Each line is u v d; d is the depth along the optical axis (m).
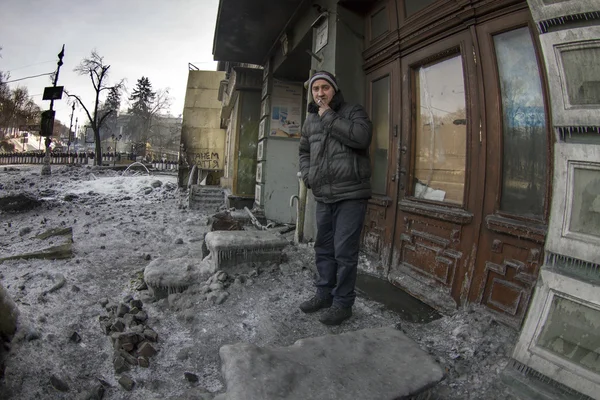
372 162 4.21
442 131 3.22
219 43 7.08
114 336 2.33
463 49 2.86
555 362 1.71
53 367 2.02
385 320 2.68
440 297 2.88
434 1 3.17
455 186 3.05
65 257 4.11
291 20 5.79
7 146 49.41
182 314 2.76
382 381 1.67
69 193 10.48
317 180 2.58
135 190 11.84
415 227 3.35
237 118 9.02
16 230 5.55
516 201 2.44
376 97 4.15
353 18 4.26
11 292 2.93
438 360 2.13
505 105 2.54
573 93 1.70
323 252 2.80
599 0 1.56
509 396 1.80
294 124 7.45
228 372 1.65
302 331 2.52
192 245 5.01
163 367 2.17
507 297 2.38
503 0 2.47
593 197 1.66
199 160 14.18
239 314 2.76
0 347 1.97
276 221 7.12
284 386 1.58
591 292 1.60
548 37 1.77
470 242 2.70
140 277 3.61
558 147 1.78
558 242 1.77
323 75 2.46
